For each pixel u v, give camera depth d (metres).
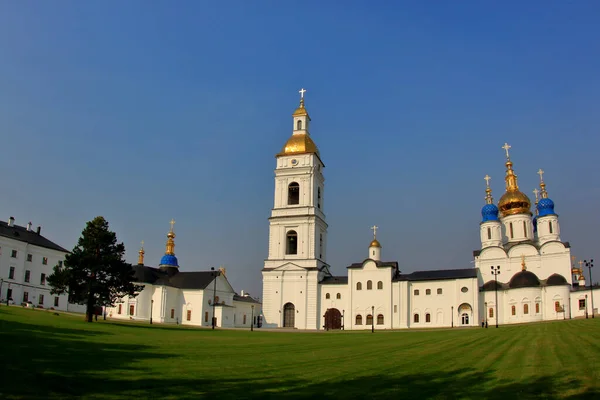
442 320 106.50
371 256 115.38
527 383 22.23
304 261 113.81
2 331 38.31
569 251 109.44
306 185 116.94
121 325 71.75
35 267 107.44
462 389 21.28
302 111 123.19
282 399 19.11
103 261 72.94
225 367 27.55
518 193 122.00
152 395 19.11
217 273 125.44
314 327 109.94
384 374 25.44
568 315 98.88
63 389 19.11
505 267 114.56
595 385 21.19
